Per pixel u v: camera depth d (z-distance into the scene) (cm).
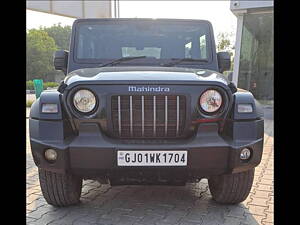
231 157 270
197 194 367
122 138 272
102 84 269
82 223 294
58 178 297
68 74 337
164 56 379
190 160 267
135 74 286
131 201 345
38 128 271
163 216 309
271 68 1086
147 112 271
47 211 320
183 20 392
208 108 273
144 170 269
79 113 270
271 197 361
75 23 386
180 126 274
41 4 1311
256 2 994
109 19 387
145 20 388
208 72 325
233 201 326
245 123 275
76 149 264
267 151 595
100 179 301
